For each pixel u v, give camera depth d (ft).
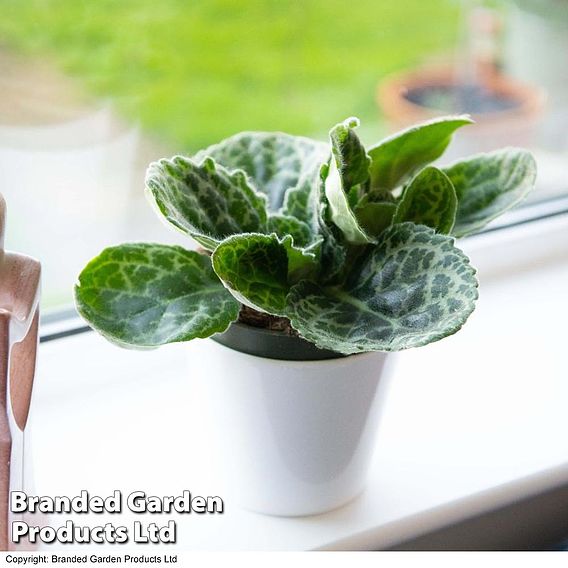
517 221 3.38
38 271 1.77
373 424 2.19
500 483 2.48
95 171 3.14
